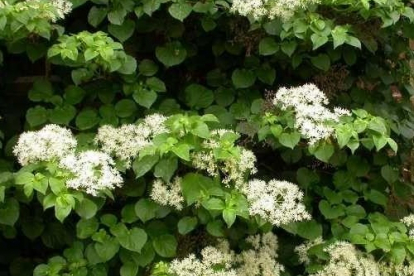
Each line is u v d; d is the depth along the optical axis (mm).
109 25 2309
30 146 1953
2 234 2301
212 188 1993
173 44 2375
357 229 2152
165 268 2027
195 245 2193
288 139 2037
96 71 2250
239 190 2039
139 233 2062
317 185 2318
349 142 2018
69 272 2094
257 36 2324
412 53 2629
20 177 1900
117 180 1972
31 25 2066
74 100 2299
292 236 2359
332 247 2150
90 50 2074
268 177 2426
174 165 1958
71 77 2332
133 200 2186
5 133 2410
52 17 2111
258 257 2217
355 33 2281
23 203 2225
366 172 2330
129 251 2082
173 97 2473
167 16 2363
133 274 2057
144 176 2141
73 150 2008
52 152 1958
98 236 2055
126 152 2102
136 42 2424
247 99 2391
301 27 2146
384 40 2467
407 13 2242
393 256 2088
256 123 2246
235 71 2367
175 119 1972
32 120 2264
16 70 2471
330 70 2410
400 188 2461
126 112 2275
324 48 2301
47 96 2311
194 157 1998
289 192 2055
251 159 2076
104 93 2299
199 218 2047
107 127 2162
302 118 2035
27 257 2379
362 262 2129
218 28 2396
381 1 2156
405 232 2156
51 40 2238
